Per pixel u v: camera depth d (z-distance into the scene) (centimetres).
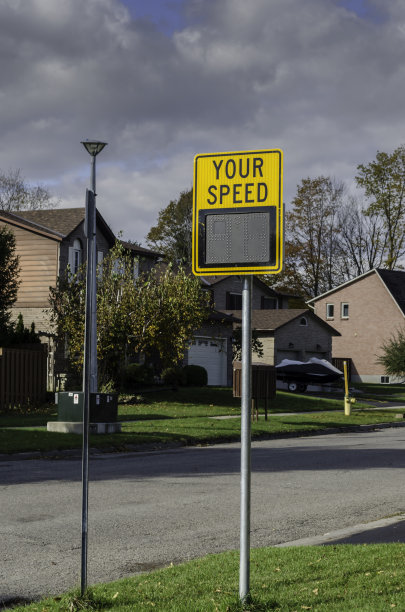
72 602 533
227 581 606
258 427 2305
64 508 1005
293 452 1770
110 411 1991
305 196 6731
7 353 2686
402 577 608
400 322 5934
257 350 4244
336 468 1462
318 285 6794
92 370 2175
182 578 621
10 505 1023
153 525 908
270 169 558
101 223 3741
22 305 3578
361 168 6525
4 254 3189
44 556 749
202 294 3250
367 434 2434
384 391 4819
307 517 972
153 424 2244
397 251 6450
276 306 5744
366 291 6134
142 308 3064
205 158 574
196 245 571
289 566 658
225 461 1570
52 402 2970
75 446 1717
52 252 3541
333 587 582
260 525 919
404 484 1259
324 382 4447
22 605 589
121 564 725
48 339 3456
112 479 1290
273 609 522
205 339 4234
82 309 3081
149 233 7569
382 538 814
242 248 557
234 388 2552
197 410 2847
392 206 6450
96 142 2077
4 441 1722
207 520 942
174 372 3647
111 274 3145
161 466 1478
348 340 6191
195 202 574
